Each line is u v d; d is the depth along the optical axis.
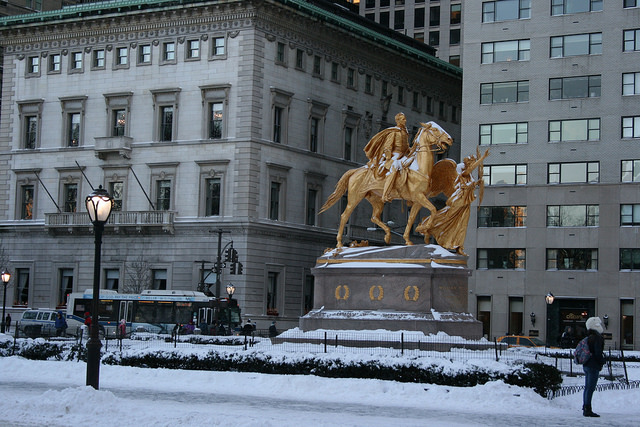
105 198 27.77
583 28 81.62
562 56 82.12
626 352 59.59
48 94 92.50
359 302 39.47
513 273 82.06
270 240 84.62
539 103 82.50
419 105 103.31
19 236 93.00
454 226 40.44
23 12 121.56
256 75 83.31
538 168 82.06
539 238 81.50
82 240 89.88
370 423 23.06
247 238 82.31
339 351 36.03
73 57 91.81
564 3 82.38
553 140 81.94
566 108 81.62
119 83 89.06
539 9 83.19
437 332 37.59
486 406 28.00
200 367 35.94
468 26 85.50
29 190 93.25
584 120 81.00
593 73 81.00
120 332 66.19
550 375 30.70
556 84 82.19
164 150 86.56
